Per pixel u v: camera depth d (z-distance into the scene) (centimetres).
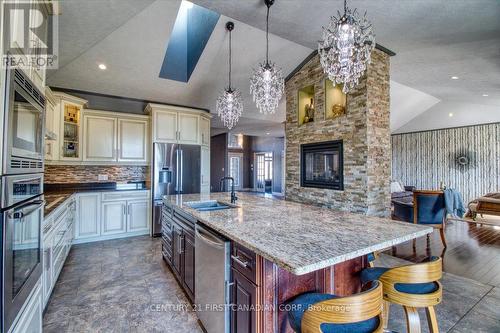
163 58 386
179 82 451
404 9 256
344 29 236
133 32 332
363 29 241
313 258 111
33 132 157
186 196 336
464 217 610
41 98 172
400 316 219
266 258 118
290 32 342
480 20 268
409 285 149
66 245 318
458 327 200
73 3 239
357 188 352
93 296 244
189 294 229
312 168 432
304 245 129
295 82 467
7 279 115
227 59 413
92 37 301
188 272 230
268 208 243
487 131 705
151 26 327
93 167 459
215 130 902
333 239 140
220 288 163
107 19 272
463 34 303
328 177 404
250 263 138
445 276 293
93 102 454
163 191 464
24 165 141
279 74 341
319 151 415
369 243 134
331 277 158
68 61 353
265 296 131
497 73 431
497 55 361
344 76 267
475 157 725
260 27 329
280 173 1174
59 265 274
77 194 403
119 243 411
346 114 370
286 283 138
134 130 473
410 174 862
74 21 265
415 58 389
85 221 410
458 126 756
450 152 773
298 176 455
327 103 405
